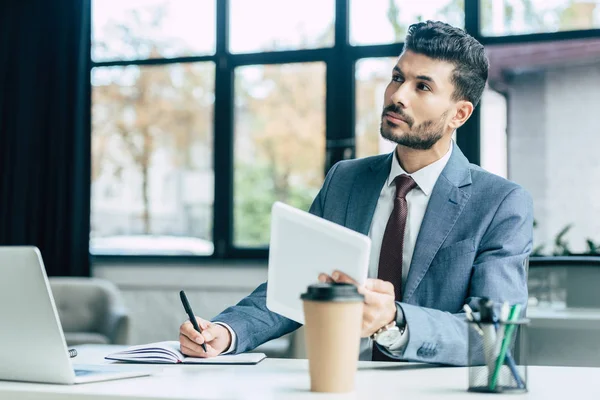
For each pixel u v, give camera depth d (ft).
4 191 18.58
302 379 4.53
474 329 4.12
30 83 18.62
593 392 4.13
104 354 6.20
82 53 18.49
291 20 17.87
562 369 5.11
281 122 17.93
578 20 16.01
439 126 6.21
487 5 16.52
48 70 18.54
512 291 5.77
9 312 4.31
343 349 3.98
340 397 3.89
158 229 18.53
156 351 5.43
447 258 6.09
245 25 18.15
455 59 6.18
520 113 16.21
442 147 6.41
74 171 18.28
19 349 4.36
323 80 17.67
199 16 18.42
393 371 4.96
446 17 16.78
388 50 17.17
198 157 18.38
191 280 17.98
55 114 18.44
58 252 18.25
